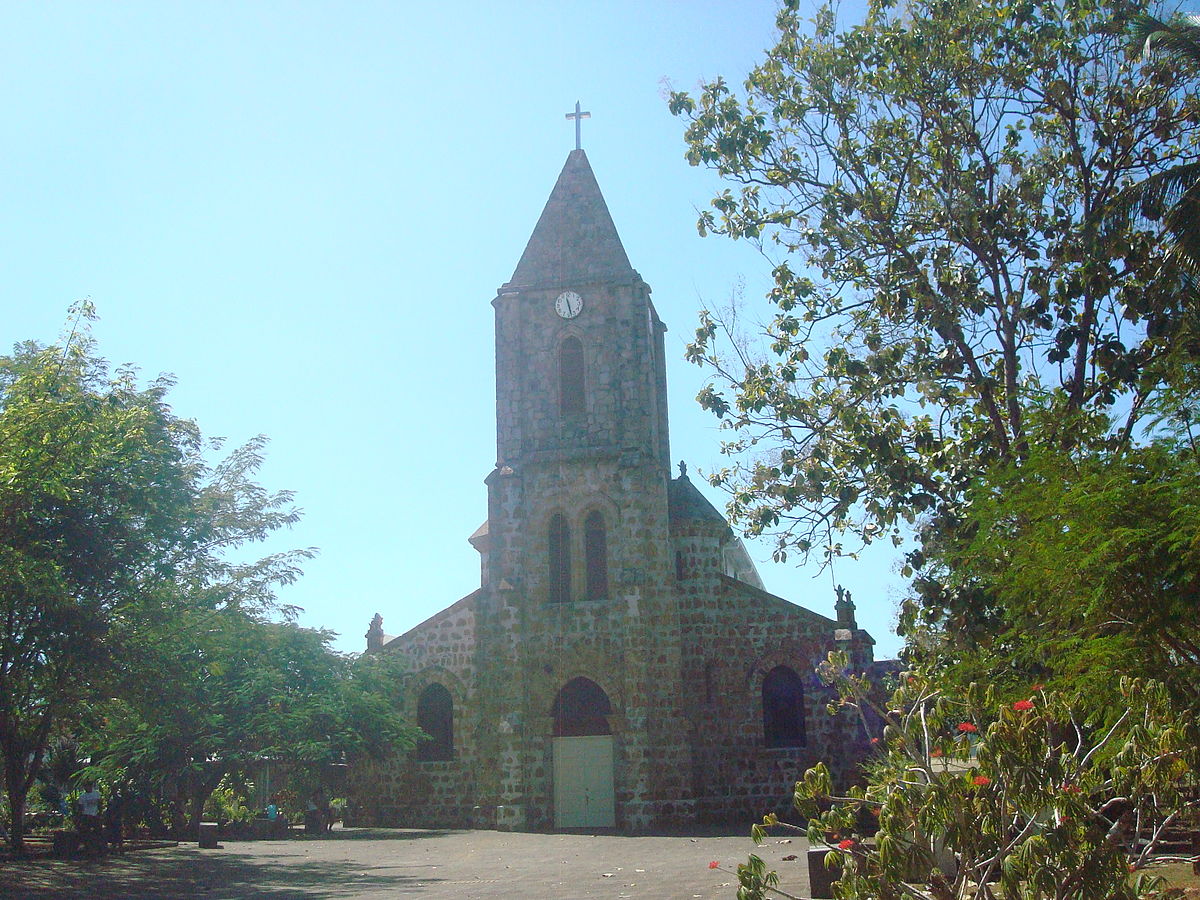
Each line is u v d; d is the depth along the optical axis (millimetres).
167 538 27750
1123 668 13070
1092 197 21531
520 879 22156
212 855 28938
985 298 21438
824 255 22422
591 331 42625
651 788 37625
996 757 9562
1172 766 9789
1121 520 13219
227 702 35156
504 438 42188
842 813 11141
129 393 29203
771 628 40875
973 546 16016
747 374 22812
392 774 41500
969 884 11742
